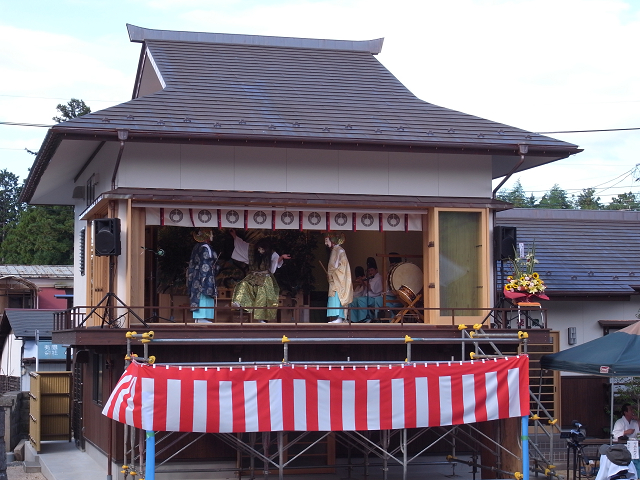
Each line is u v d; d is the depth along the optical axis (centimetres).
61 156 1555
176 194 1311
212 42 1764
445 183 1455
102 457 1473
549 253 1925
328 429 1105
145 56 1731
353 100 1564
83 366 1758
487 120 1527
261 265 1391
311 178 1407
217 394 1071
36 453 1742
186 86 1501
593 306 1805
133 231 1316
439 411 1148
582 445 1345
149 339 1124
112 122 1270
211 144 1296
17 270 3788
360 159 1430
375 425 1123
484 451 1384
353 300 1539
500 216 2105
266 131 1325
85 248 1747
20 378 2562
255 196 1348
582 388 1745
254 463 1321
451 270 1412
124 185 1325
